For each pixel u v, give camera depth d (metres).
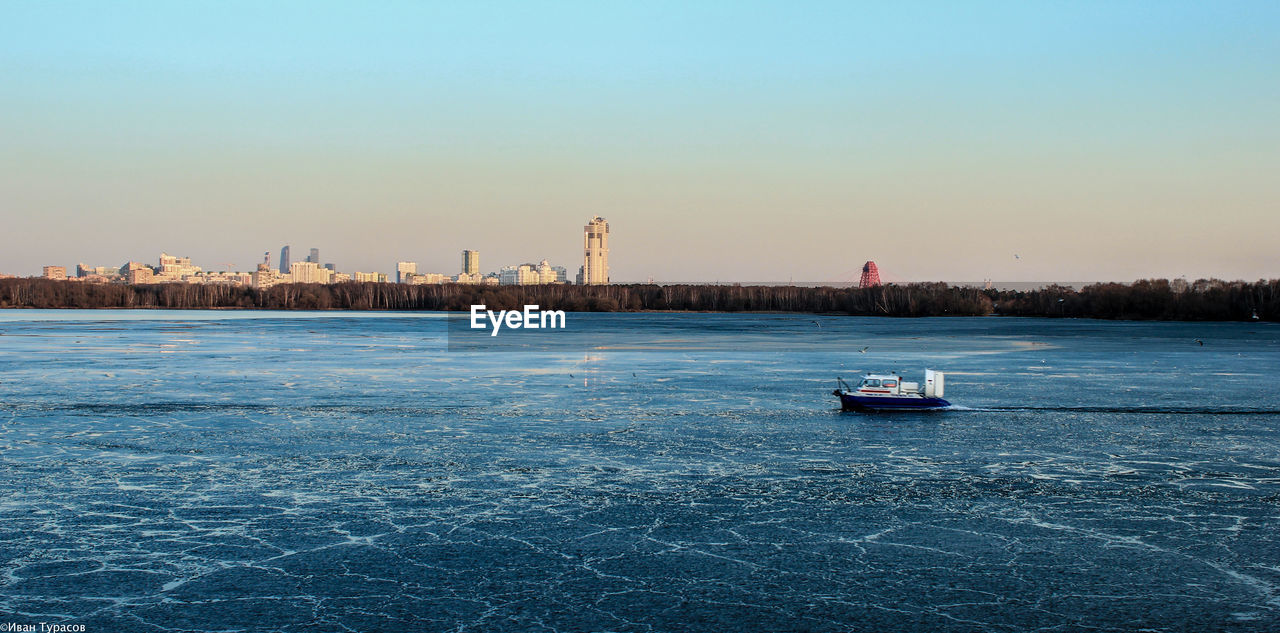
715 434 33.88
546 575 17.12
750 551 18.64
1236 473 26.75
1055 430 35.25
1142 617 15.07
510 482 25.14
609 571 17.34
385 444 31.34
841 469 27.19
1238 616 15.12
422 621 14.86
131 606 15.53
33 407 41.06
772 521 20.97
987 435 33.91
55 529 20.11
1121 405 43.31
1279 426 36.50
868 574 17.20
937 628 14.61
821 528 20.38
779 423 36.88
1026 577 17.03
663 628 14.59
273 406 41.81
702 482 25.23
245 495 23.42
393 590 16.28
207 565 17.66
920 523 20.86
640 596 16.02
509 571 17.36
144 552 18.47
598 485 24.80
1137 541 19.42
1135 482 25.45
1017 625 14.73
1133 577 17.05
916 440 32.69
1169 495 23.80
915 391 42.00
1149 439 33.09
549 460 28.47
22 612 15.27
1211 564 17.80
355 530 20.09
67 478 25.44
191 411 39.94
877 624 14.77
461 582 16.72
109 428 34.81
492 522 20.81
